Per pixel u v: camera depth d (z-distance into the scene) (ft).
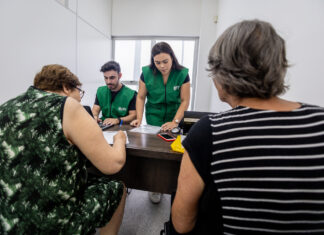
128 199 4.83
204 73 9.45
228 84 1.24
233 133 1.10
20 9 4.33
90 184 2.49
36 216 1.69
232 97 1.35
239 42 1.16
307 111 1.10
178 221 1.50
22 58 4.48
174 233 1.71
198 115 3.31
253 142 1.06
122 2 10.13
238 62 1.16
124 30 10.31
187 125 3.29
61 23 5.97
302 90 2.50
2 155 1.71
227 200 1.17
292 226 1.10
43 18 5.13
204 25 9.17
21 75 4.47
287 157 1.01
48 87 2.08
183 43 10.34
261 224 1.13
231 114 1.19
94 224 2.10
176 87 4.82
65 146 1.71
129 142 2.80
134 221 4.04
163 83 4.89
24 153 1.68
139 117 4.94
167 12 9.87
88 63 8.03
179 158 2.40
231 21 6.33
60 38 5.95
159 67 4.42
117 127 4.02
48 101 1.76
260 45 1.12
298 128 1.04
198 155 1.20
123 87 5.76
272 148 1.03
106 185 2.49
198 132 1.23
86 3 7.57
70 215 1.86
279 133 1.04
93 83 8.63
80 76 7.44
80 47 7.27
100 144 1.92
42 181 1.68
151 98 5.14
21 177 1.68
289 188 1.02
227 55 1.20
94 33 8.43
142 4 10.00
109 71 5.13
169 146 2.65
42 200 1.69
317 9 2.21
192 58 10.43
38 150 1.67
